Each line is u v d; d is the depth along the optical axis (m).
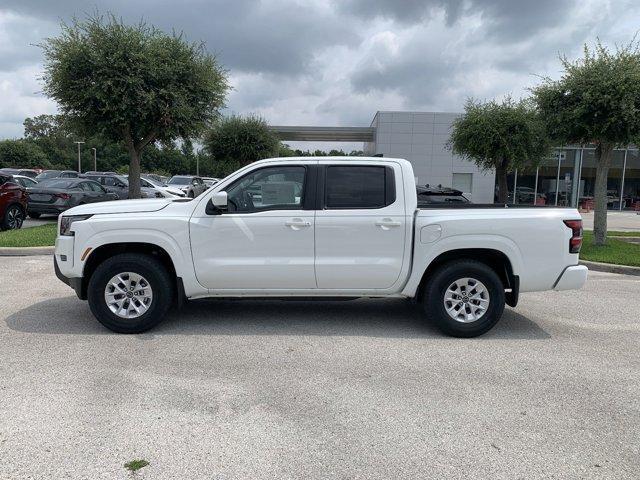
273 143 35.38
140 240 5.50
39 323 5.91
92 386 4.15
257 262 5.57
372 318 6.39
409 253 5.59
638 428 3.61
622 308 7.14
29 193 16.48
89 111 15.27
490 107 17.25
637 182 33.12
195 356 4.91
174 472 2.98
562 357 5.06
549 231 5.58
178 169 106.69
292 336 5.60
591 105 11.70
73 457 3.12
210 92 16.52
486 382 4.39
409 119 33.91
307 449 3.26
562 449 3.31
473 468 3.08
